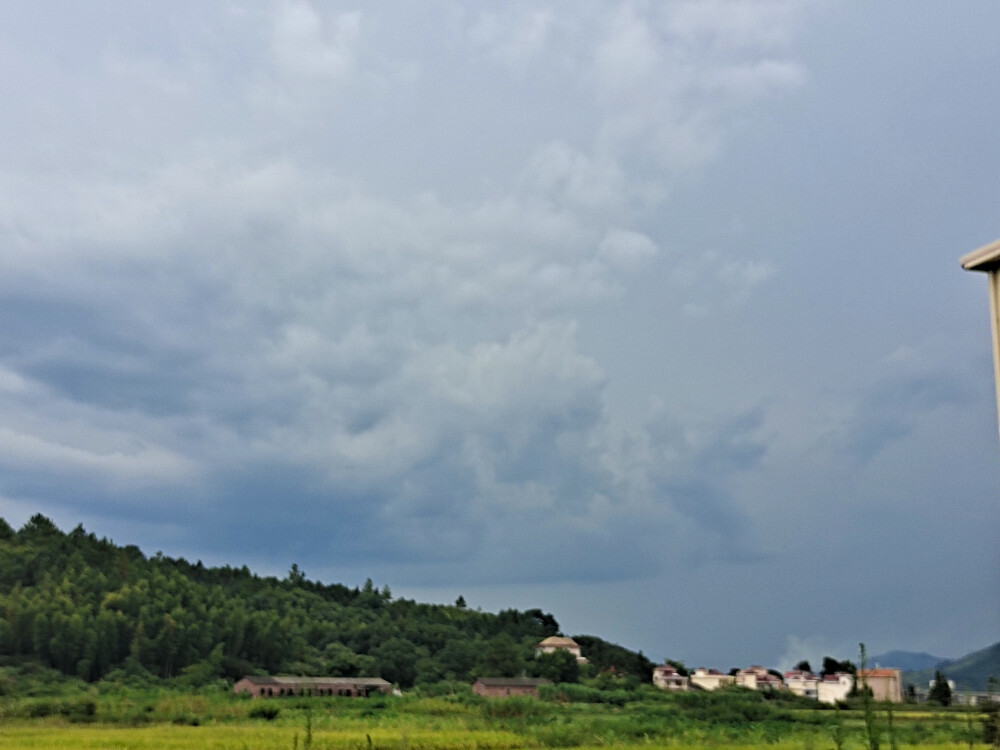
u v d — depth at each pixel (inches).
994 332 508.1
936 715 2529.5
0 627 7047.2
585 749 2758.4
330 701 5211.6
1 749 2466.8
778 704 5329.7
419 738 2812.5
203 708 4576.8
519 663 7514.8
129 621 7583.7
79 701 4591.5
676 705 5113.2
